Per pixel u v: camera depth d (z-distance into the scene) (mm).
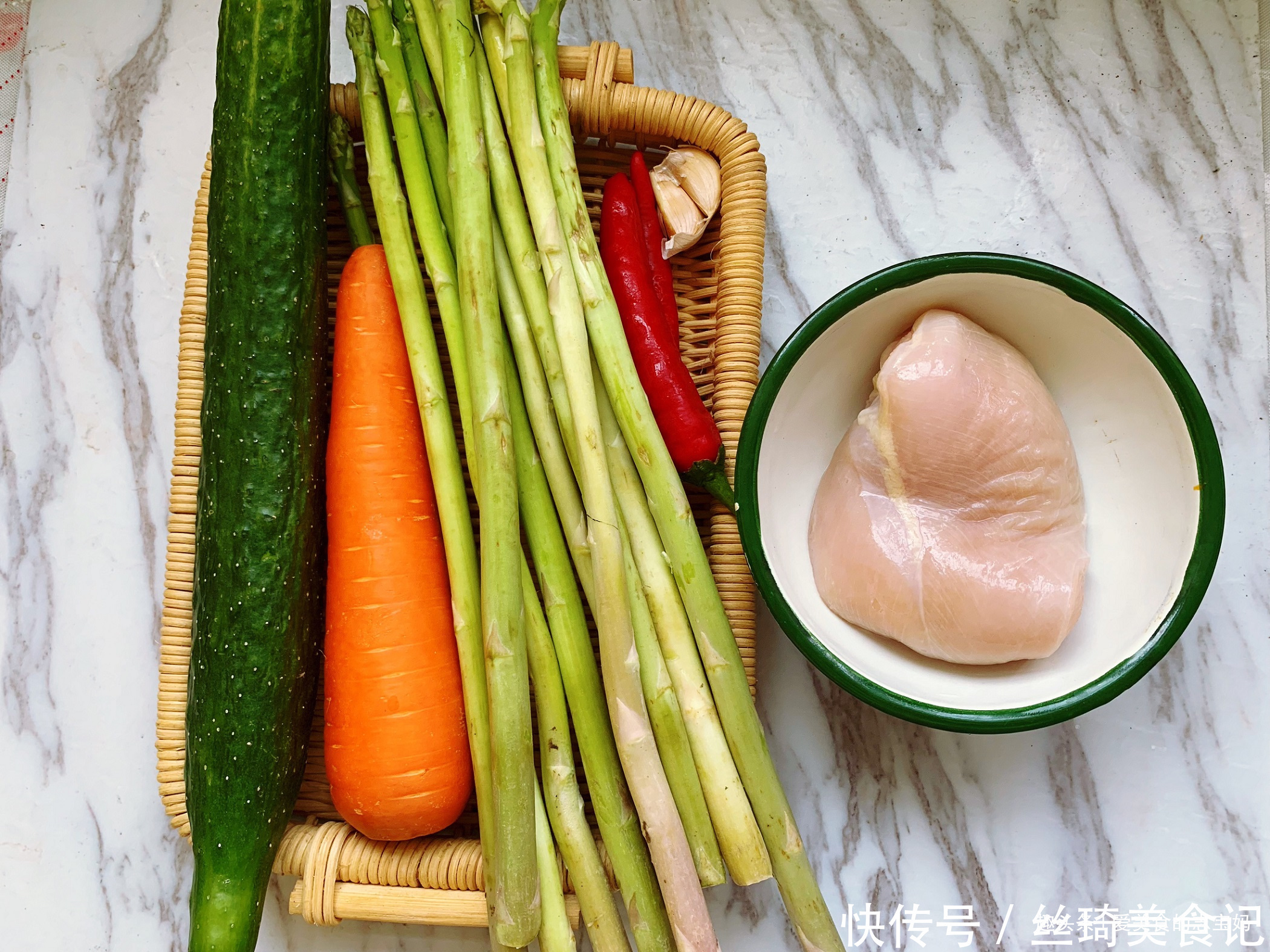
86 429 405
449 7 333
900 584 324
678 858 309
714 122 359
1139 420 339
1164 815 377
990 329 351
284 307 314
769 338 400
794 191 406
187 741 319
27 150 414
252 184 313
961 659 329
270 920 374
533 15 345
